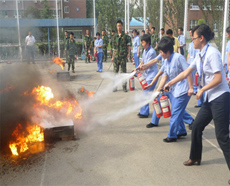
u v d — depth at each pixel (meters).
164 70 4.17
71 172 3.19
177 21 13.02
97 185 2.90
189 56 7.53
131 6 22.36
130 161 3.48
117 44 7.73
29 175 3.13
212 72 2.90
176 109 3.98
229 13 8.59
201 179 3.01
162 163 3.42
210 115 3.07
